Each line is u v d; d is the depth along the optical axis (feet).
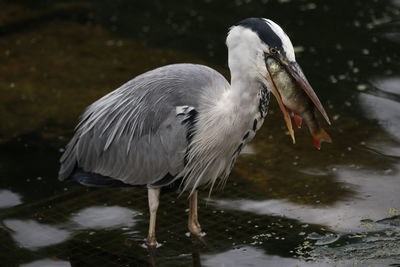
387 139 42.91
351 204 37.24
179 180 35.01
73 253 34.58
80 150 36.04
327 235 34.71
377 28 55.11
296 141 43.70
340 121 45.06
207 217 37.09
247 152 42.78
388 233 34.45
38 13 62.54
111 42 57.47
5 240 35.76
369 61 51.21
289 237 34.78
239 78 31.58
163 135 33.53
